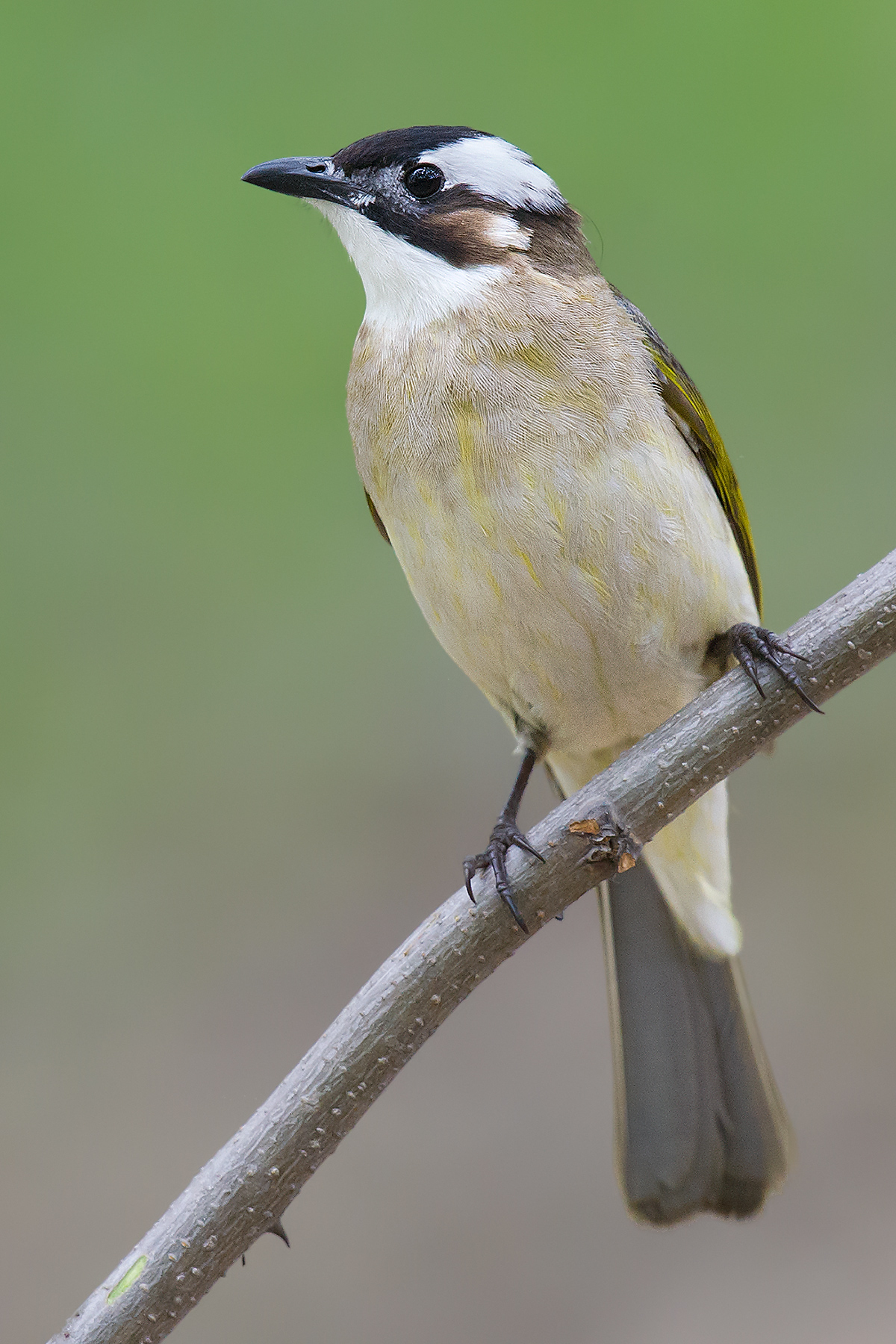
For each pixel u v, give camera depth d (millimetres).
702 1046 7645
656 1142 7520
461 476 6949
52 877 12578
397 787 13078
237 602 13094
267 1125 5738
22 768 12695
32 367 12508
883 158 12305
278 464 12727
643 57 12430
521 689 7492
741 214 12492
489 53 12547
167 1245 5586
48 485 12750
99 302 12391
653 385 7223
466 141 7633
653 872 7914
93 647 12938
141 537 12883
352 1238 10602
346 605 13219
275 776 13078
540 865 6172
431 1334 9953
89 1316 5523
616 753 8023
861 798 12750
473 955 6082
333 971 12094
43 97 12438
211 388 12555
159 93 12492
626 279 12570
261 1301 10219
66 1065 11648
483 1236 10578
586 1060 11820
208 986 12117
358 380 7328
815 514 12633
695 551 7062
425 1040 5949
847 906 12273
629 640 7168
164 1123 11219
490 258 7391
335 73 12547
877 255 12555
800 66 12289
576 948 12820
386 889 12648
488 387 6961
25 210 12344
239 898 12656
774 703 6230
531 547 6918
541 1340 9945
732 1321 9945
